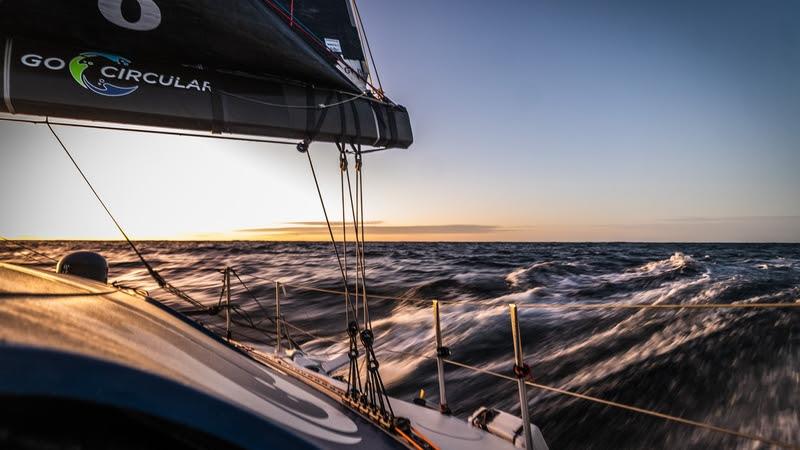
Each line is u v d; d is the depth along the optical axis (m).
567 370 7.73
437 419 3.15
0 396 0.53
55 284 1.59
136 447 0.74
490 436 2.88
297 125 2.38
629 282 18.78
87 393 0.62
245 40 2.19
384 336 10.70
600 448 5.07
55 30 1.82
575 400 6.23
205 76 2.20
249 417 0.85
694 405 6.12
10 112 1.81
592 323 10.53
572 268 24.27
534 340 9.67
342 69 2.65
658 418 5.57
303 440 0.93
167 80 2.08
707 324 9.46
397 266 32.59
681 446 4.96
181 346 1.39
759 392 6.24
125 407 0.66
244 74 2.34
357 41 2.81
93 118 1.95
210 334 2.39
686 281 17.56
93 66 1.90
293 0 2.62
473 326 10.76
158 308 2.24
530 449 2.52
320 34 2.67
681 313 10.45
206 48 2.13
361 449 1.55
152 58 2.08
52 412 0.65
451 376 7.51
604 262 30.56
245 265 36.03
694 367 7.29
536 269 23.62
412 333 10.70
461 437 2.84
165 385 0.75
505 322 10.97
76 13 1.83
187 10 2.03
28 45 1.79
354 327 2.55
